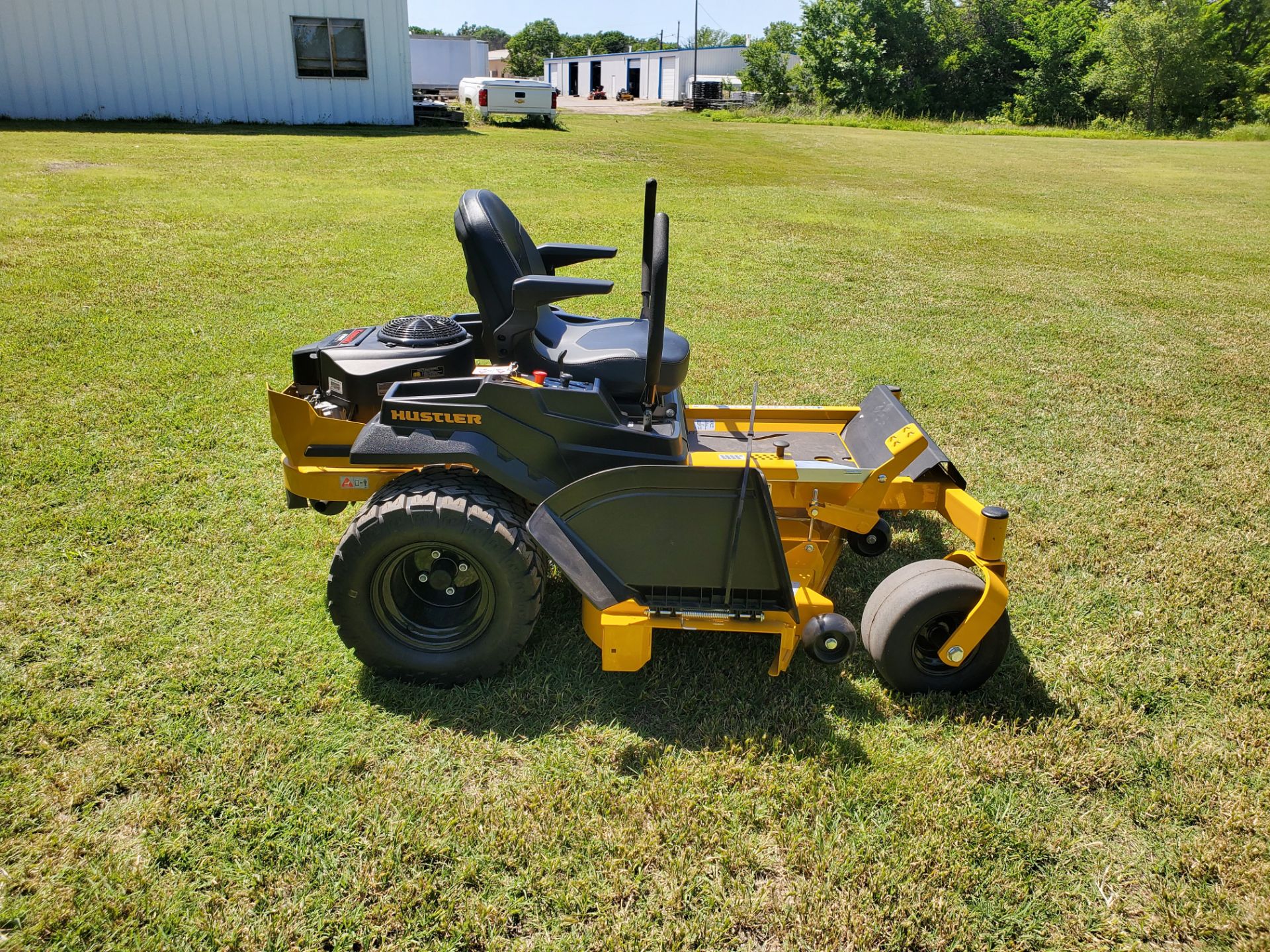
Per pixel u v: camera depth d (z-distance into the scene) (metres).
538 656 3.22
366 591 2.89
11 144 14.66
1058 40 39.78
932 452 3.42
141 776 2.63
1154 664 3.30
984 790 2.67
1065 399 5.97
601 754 2.76
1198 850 2.46
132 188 11.89
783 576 2.84
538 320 3.36
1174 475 4.88
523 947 2.15
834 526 3.55
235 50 18.83
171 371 5.77
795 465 3.38
